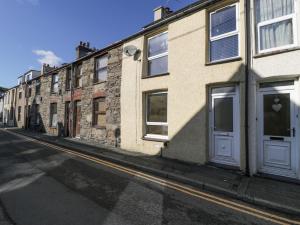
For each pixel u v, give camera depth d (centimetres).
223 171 710
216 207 471
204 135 795
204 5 829
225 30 791
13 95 3091
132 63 1126
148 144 1000
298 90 621
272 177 636
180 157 866
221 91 780
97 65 1434
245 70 703
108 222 399
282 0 676
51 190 556
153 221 405
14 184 600
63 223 394
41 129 2092
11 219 407
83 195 525
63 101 1759
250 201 499
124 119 1147
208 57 823
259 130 684
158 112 1002
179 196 529
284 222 411
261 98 688
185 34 891
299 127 613
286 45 658
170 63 938
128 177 674
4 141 1457
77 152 1071
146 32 1062
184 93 873
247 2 720
